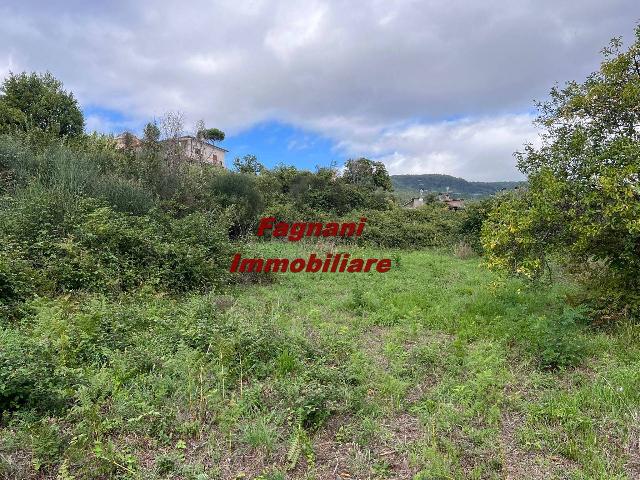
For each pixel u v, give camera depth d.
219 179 15.45
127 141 14.38
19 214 7.29
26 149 10.59
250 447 3.03
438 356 4.59
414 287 8.62
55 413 3.31
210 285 7.96
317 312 6.33
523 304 6.73
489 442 3.09
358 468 2.86
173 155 13.72
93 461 2.78
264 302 7.23
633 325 5.30
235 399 3.61
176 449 2.99
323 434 3.28
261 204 16.08
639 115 5.42
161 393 3.49
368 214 19.00
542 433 3.23
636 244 5.46
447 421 3.33
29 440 2.94
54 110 18.95
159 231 8.62
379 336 5.70
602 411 3.53
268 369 4.20
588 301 6.05
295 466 2.88
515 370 4.43
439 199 34.53
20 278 5.88
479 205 16.89
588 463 2.88
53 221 7.54
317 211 20.20
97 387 3.43
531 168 6.35
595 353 4.80
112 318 5.03
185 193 12.62
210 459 2.93
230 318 5.21
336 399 3.58
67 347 4.08
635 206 4.85
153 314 5.48
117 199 9.59
